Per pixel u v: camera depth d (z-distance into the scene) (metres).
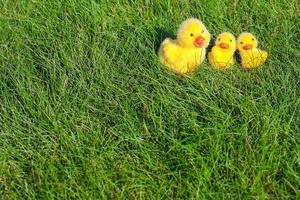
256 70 3.19
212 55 3.13
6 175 2.68
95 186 2.58
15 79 3.13
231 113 2.91
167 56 3.08
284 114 2.86
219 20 3.54
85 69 3.21
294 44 3.37
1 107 2.98
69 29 3.47
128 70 3.18
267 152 2.68
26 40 3.44
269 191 2.58
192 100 2.99
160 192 2.57
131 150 2.74
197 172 2.60
